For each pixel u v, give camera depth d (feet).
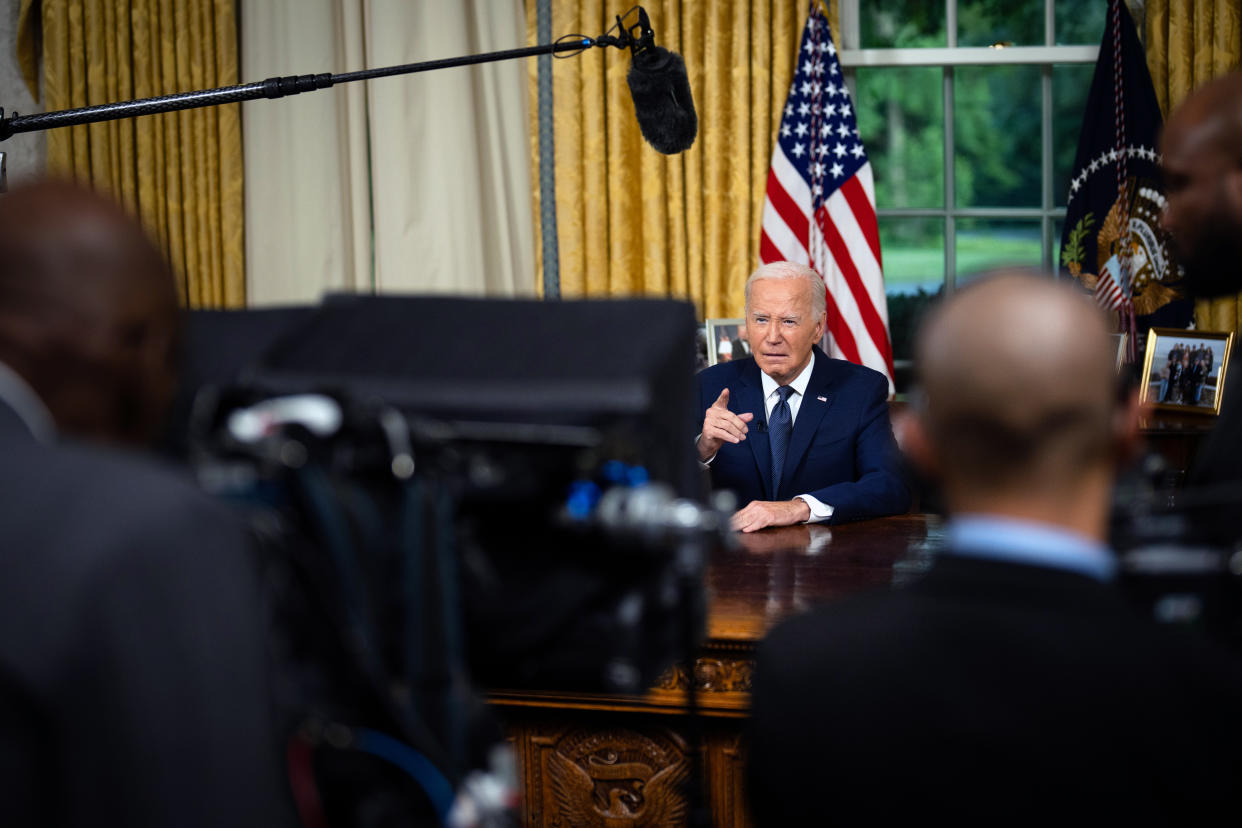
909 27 12.76
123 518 1.82
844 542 6.80
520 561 2.56
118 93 11.81
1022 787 1.99
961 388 2.19
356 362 2.74
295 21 11.70
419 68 6.72
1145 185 11.26
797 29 11.41
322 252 11.96
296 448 2.37
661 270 11.57
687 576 2.61
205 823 1.77
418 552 2.39
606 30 11.38
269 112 11.85
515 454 2.51
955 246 12.97
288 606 2.31
